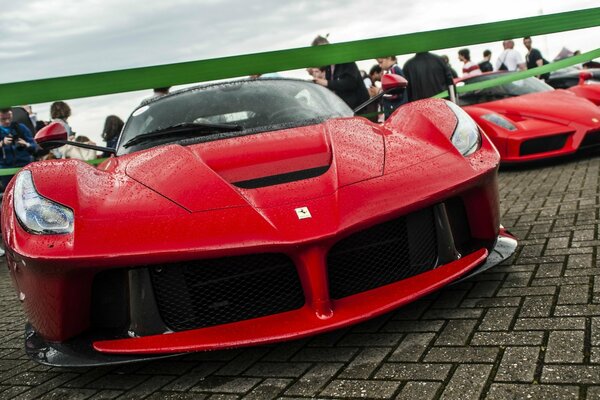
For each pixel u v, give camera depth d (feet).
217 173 7.04
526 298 6.75
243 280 6.31
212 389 5.90
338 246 6.46
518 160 16.53
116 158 8.63
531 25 16.52
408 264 6.79
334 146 7.50
